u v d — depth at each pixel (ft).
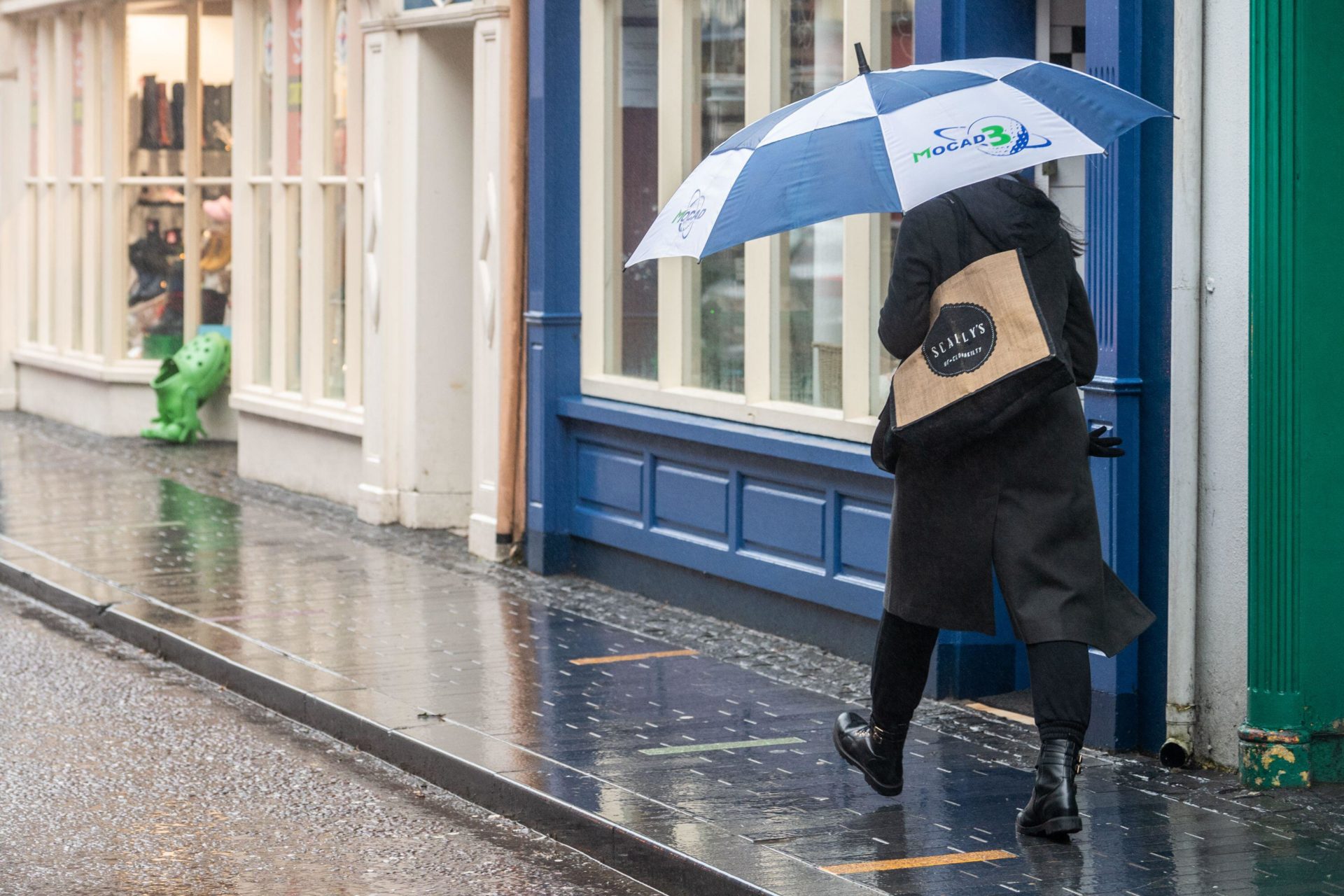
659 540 57.57
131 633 55.67
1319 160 35.88
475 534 67.00
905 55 48.16
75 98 110.63
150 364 104.27
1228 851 32.83
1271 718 36.94
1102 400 39.32
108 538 70.59
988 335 31.50
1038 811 32.96
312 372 81.97
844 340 49.49
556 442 62.69
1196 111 37.68
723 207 29.50
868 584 48.32
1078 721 32.50
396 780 40.63
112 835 36.24
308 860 34.71
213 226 102.27
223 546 68.85
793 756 39.68
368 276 73.72
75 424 110.73
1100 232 39.17
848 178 28.84
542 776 37.99
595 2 61.05
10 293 120.78
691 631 53.67
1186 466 38.24
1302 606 36.63
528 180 63.46
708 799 36.22
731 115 56.08
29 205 118.52
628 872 33.94
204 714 46.78
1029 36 44.91
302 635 53.06
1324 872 31.68
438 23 68.28
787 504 51.57
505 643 52.08
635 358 60.90
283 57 84.94
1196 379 38.17
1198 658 38.81
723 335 56.34
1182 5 37.65
